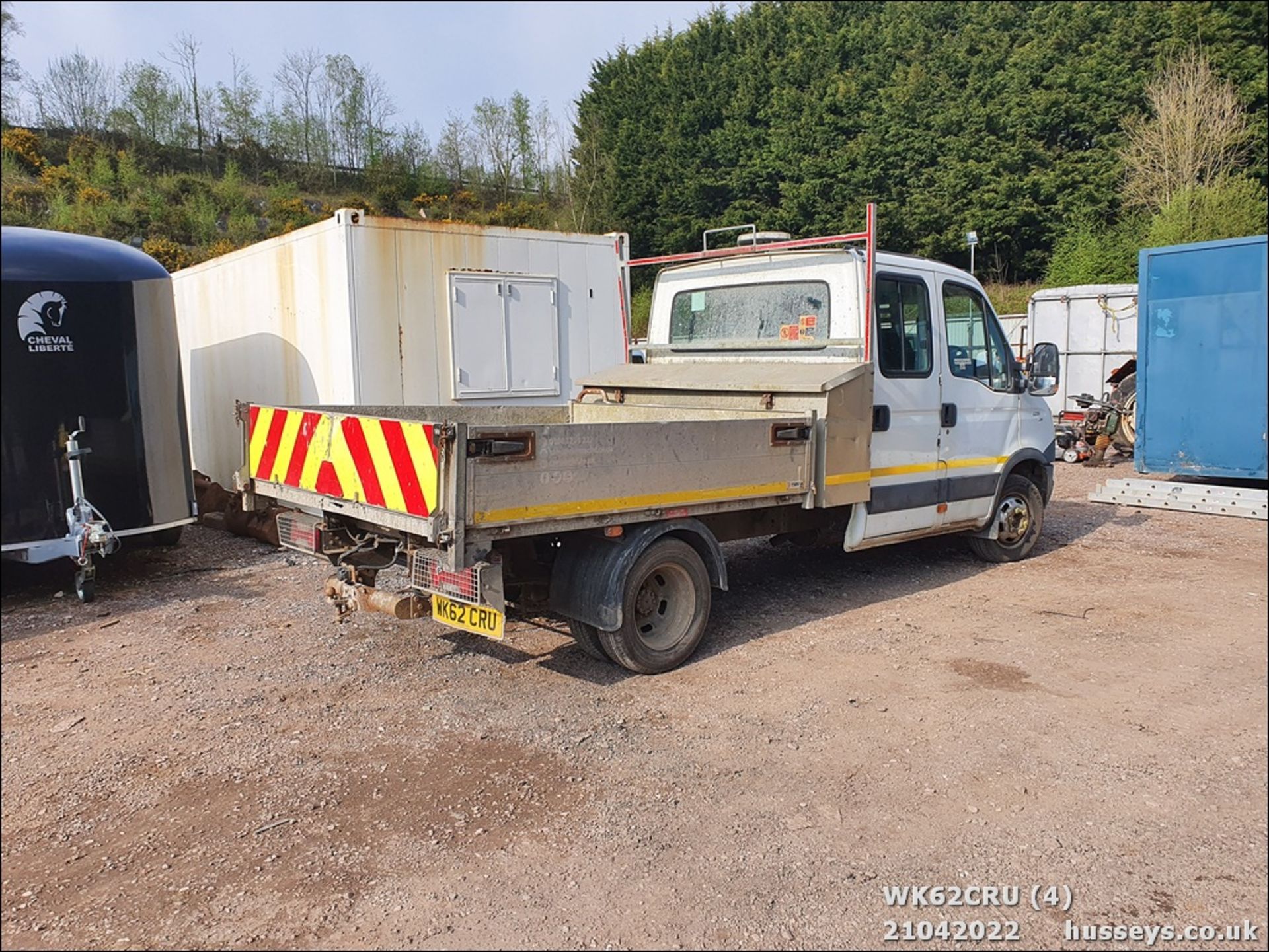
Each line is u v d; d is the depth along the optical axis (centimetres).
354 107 3519
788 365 628
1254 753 404
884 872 318
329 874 319
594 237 1017
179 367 768
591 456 452
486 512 415
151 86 3294
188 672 523
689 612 522
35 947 281
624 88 3616
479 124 3556
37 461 677
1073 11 2792
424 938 285
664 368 698
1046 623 593
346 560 502
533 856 329
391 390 862
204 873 321
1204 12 2550
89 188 2697
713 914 296
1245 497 877
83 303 695
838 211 3050
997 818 353
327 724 446
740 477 524
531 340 966
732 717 450
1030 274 2995
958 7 3164
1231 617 600
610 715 453
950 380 677
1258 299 882
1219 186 2236
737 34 3425
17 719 457
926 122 2950
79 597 676
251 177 3416
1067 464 1397
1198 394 932
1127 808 359
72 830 350
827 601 652
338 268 835
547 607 522
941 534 692
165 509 752
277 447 529
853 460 589
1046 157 2830
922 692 478
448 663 531
